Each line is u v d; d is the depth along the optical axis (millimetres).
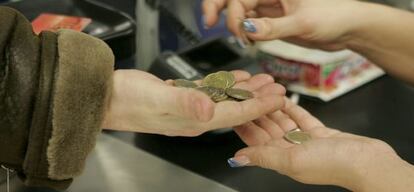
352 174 581
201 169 761
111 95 605
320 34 895
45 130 526
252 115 619
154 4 909
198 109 524
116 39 775
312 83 926
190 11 1032
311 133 701
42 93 520
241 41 929
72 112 537
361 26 904
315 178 608
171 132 656
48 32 564
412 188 546
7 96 517
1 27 515
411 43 901
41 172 549
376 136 838
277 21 846
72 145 550
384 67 961
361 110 908
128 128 666
